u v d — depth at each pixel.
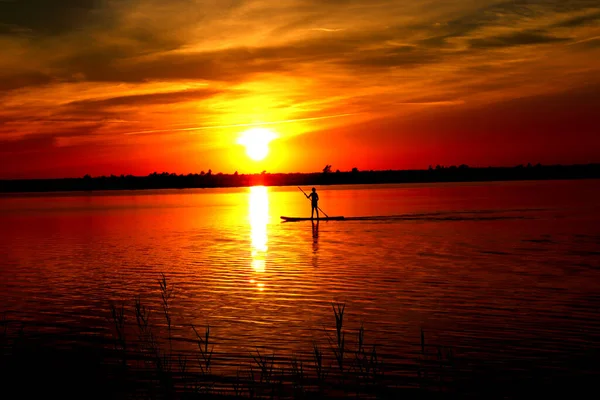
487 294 14.70
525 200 59.91
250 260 20.98
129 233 32.25
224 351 10.66
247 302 14.28
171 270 19.09
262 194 118.44
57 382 9.18
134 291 15.77
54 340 11.35
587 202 54.62
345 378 9.34
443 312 13.02
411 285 15.95
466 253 21.89
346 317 12.73
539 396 8.59
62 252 24.12
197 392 8.88
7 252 24.28
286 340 11.24
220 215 47.44
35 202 83.38
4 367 9.92
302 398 8.61
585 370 9.48
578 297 14.20
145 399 8.67
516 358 10.05
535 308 13.23
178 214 49.53
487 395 8.64
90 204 73.06
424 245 24.55
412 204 57.16
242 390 8.95
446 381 9.14
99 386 9.08
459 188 116.81
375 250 23.20
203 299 14.68
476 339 11.06
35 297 15.09
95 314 13.28
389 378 9.29
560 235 27.38
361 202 63.56
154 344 11.07
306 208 56.41
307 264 19.84
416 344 10.85
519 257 20.58
